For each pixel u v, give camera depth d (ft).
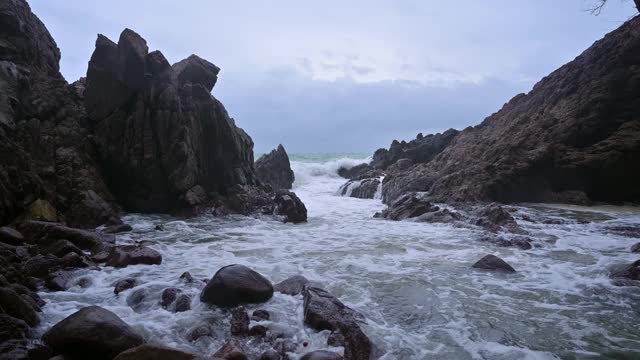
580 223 49.24
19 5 53.98
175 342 18.65
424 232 46.60
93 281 26.40
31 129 45.73
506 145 72.84
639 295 25.96
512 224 47.19
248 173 68.44
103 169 53.57
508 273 30.55
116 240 38.88
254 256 35.01
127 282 25.44
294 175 116.16
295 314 21.72
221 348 17.17
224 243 40.14
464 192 65.87
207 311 21.71
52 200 42.80
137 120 53.06
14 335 17.34
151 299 23.45
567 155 68.80
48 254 28.32
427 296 25.58
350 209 70.90
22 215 37.73
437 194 69.77
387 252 36.91
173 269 30.07
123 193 54.65
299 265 32.22
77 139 51.16
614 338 20.04
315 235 45.21
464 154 82.17
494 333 20.49
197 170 57.47
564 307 23.98
